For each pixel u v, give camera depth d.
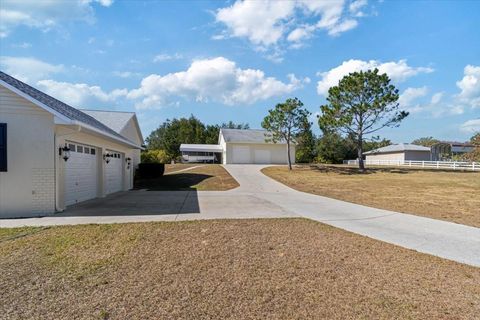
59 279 3.76
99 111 21.42
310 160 45.62
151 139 65.06
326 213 9.05
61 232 6.07
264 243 5.46
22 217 7.98
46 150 8.41
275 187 17.09
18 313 2.95
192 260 4.50
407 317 2.98
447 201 11.91
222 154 40.44
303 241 5.67
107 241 5.42
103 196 12.73
